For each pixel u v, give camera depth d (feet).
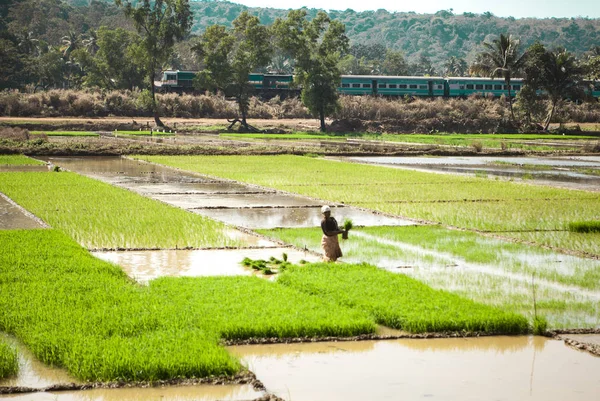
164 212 110.63
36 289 60.18
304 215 114.01
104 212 109.60
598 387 43.78
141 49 401.90
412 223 107.14
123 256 80.48
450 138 362.94
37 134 303.48
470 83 503.61
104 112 436.76
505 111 461.78
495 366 47.16
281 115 480.23
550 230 101.30
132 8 401.70
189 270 73.87
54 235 86.33
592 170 201.67
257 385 42.96
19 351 47.57
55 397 41.11
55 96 433.48
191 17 404.57
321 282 63.87
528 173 193.88
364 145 296.10
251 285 63.57
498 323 53.88
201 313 54.13
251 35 413.59
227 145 283.18
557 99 438.40
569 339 52.44
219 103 469.16
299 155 247.50
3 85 520.83
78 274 66.49
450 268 76.07
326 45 417.49
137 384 42.70
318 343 51.06
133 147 245.65
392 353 49.34
